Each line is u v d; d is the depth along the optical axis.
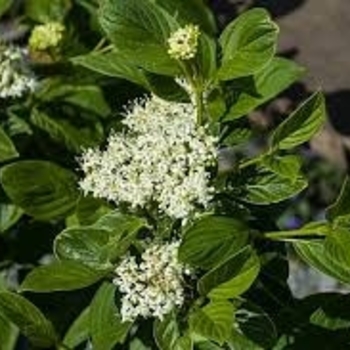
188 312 0.36
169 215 0.36
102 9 0.37
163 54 0.37
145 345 0.41
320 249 0.36
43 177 0.39
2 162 0.47
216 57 0.37
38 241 0.48
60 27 0.46
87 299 0.45
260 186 0.37
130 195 0.36
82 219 0.39
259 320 0.37
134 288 0.36
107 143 0.45
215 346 0.37
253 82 0.38
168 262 0.36
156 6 0.38
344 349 0.40
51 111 0.48
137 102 0.42
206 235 0.34
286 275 0.41
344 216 0.35
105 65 0.40
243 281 0.34
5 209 0.46
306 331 0.40
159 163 0.36
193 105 0.37
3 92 0.45
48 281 0.36
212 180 0.37
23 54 0.46
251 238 0.36
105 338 0.38
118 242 0.36
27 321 0.37
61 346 0.38
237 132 0.39
